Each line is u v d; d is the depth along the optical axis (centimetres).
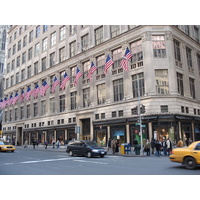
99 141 2975
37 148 3453
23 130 4675
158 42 2616
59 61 3962
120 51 2933
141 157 1894
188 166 1106
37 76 4484
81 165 1322
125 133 2636
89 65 3359
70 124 3447
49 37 4312
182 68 2786
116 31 3023
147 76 2517
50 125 3903
